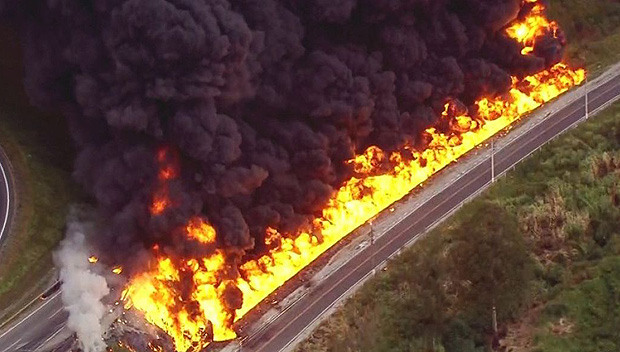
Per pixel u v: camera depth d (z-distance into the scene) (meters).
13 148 59.47
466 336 54.25
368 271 58.06
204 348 52.91
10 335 51.00
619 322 54.84
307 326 53.94
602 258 59.62
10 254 54.25
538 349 53.81
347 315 54.47
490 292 55.38
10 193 57.31
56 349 50.09
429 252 57.97
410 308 54.72
